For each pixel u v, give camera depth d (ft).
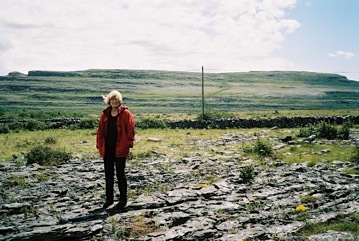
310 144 78.48
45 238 22.15
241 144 85.15
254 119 152.46
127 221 25.05
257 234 22.99
